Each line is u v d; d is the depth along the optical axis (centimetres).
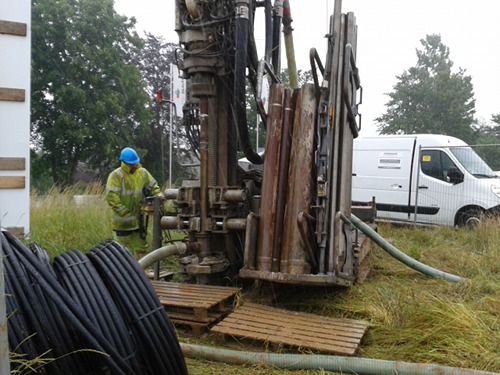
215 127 563
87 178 3372
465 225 1116
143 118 3155
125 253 332
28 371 264
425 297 493
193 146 611
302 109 511
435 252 804
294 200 501
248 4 518
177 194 569
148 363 309
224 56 552
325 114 500
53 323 277
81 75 2945
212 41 546
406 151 1234
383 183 1259
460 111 5656
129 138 3052
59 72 2933
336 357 363
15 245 281
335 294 518
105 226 827
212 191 550
